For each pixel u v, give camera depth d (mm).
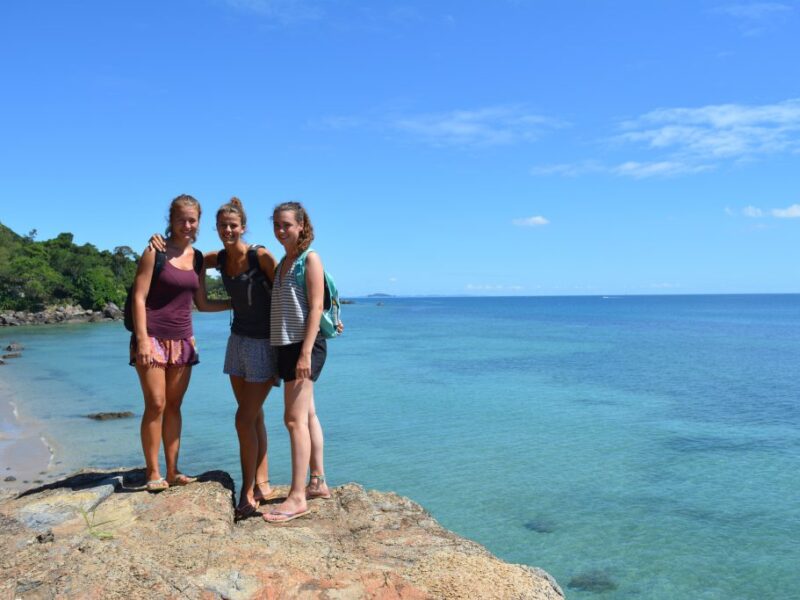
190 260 5504
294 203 5133
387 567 4094
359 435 18453
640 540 10852
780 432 19062
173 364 5383
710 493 13242
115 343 55156
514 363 39031
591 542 10781
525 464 15383
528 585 3891
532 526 11484
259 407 5621
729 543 10695
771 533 11109
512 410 22641
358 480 14031
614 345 53188
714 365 37688
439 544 4758
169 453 5547
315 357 5309
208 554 4059
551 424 20172
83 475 5828
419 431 19016
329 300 5332
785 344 53812
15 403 24141
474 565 4098
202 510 4883
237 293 5332
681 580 9430
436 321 106938
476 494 13148
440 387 28516
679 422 20531
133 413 21359
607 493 13242
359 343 56188
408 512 5680
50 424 20000
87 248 114125
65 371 34969
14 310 91688
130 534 4379
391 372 34281
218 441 17484
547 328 82688
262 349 5383
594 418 21250
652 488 13570
